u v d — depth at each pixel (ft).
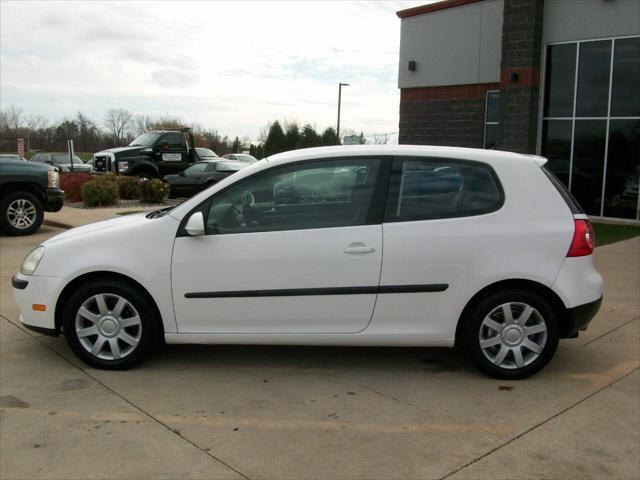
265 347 16.98
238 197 14.67
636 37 43.73
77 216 48.62
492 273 14.07
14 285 15.69
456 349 16.89
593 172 46.93
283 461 10.86
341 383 14.46
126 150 70.13
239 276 14.40
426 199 14.46
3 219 37.63
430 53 57.93
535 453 11.16
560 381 14.57
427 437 11.76
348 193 14.52
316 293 14.30
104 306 14.90
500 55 52.95
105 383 14.37
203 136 214.48
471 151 14.80
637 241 35.50
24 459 10.91
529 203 14.42
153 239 14.66
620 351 16.70
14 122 196.65
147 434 11.86
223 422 12.39
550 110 48.93
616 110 45.27
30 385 14.26
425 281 14.21
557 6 47.42
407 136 60.90
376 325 14.46
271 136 200.64
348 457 11.00
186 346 16.99
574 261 14.24
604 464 10.78
